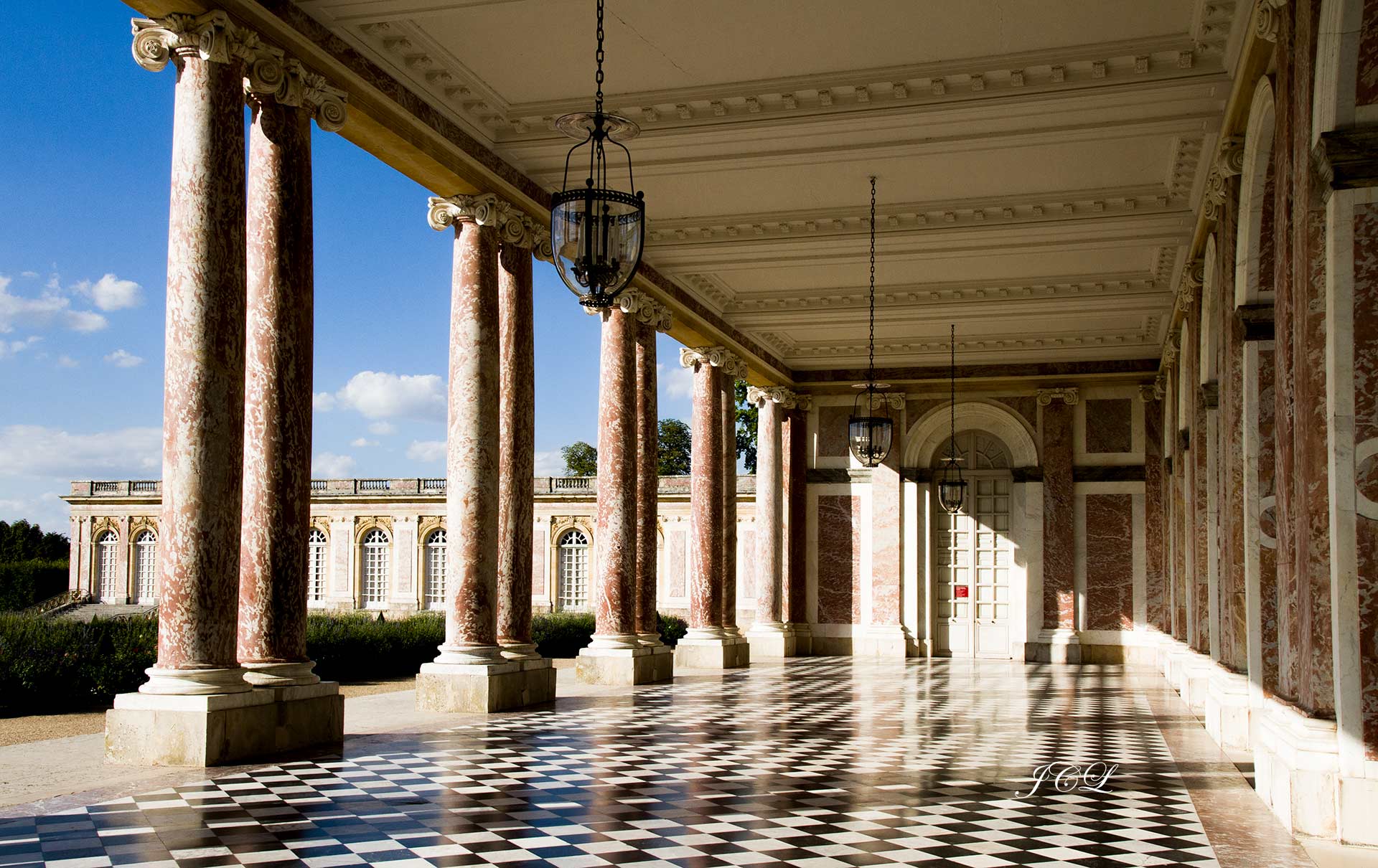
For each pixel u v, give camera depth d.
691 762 11.43
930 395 30.97
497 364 16.14
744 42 13.29
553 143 15.97
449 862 7.11
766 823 8.48
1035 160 16.27
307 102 12.20
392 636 26.62
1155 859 7.49
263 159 11.87
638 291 21.16
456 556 15.84
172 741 10.41
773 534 30.11
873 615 30.91
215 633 10.68
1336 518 7.94
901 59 13.67
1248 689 12.95
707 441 26.08
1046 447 29.97
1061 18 12.58
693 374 26.28
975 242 19.61
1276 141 9.56
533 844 7.66
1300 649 8.72
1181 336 21.69
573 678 22.45
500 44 13.38
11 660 18.03
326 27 12.52
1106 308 24.28
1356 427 7.86
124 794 9.09
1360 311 7.84
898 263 21.39
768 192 17.88
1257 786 10.01
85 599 60.06
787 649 29.94
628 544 20.97
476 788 9.67
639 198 9.53
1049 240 19.39
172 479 10.62
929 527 30.98
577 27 12.91
